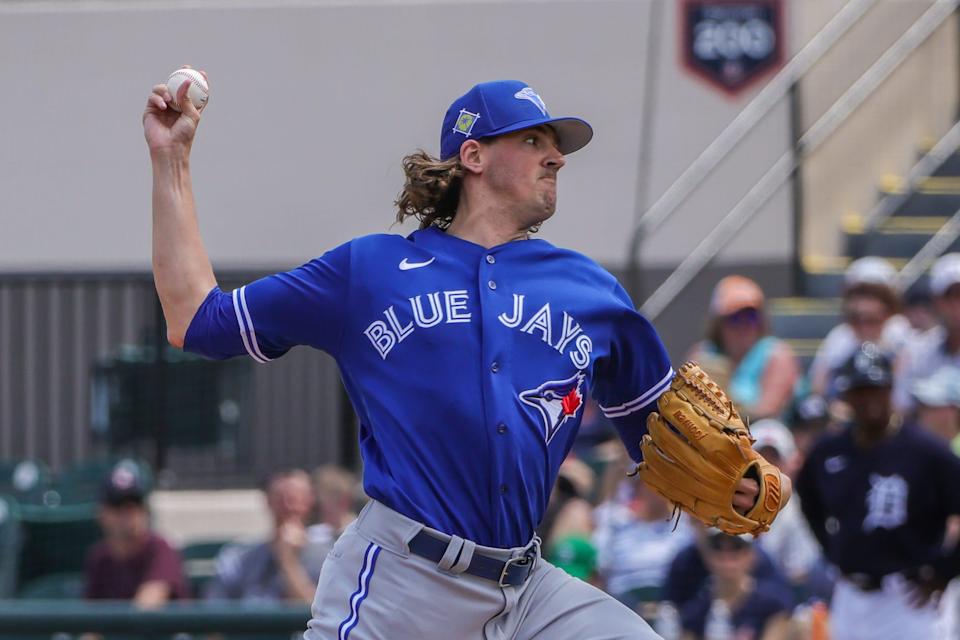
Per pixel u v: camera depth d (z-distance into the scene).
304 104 43.62
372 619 11.73
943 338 31.22
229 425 41.44
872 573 24.53
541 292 12.09
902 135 44.25
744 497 12.38
